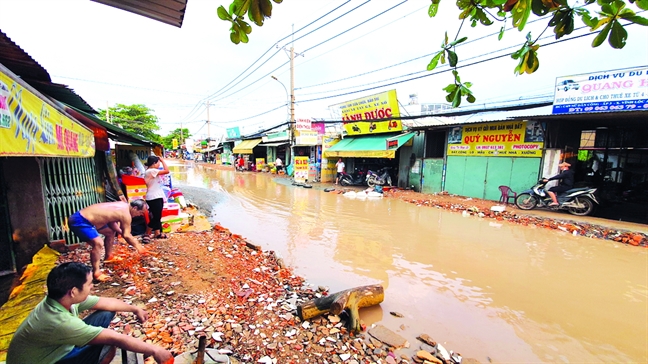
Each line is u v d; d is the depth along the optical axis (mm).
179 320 3273
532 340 3398
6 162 4461
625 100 8070
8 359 1915
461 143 12977
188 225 7219
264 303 3832
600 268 5469
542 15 1408
